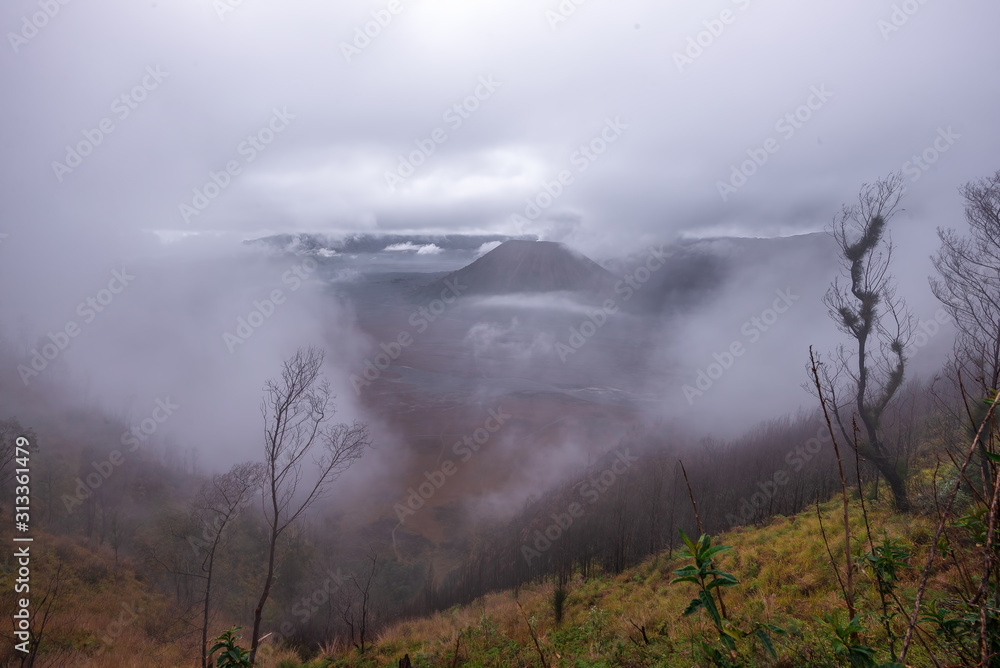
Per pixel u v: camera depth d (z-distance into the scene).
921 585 3.36
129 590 38.81
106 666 21.03
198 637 28.91
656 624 12.33
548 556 57.12
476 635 15.88
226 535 39.72
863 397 18.03
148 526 63.50
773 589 12.65
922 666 5.55
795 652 7.09
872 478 24.39
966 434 8.41
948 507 3.40
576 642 13.14
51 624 25.44
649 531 51.41
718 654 4.09
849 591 3.85
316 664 18.17
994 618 3.49
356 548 90.00
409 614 43.91
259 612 16.33
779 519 24.72
